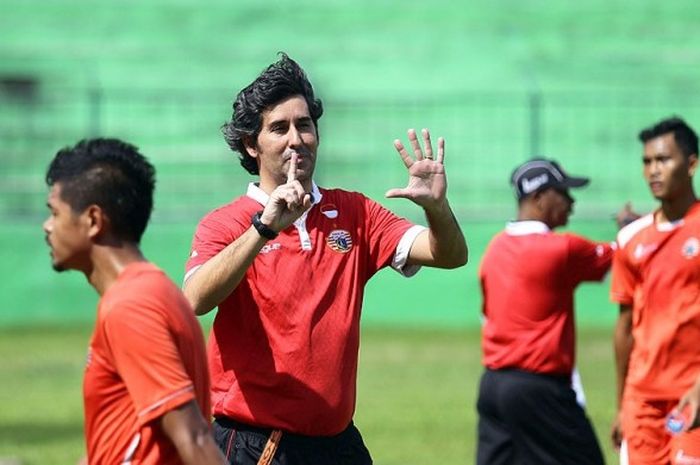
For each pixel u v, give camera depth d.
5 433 50.22
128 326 16.75
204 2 110.69
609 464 44.69
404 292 83.56
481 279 35.75
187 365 17.14
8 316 82.38
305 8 111.44
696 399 28.58
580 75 105.69
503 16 112.25
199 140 97.81
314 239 22.64
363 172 95.06
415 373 65.25
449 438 49.41
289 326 22.22
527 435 34.78
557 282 34.66
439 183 22.03
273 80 22.73
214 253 22.50
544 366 34.66
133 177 17.52
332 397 22.30
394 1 112.31
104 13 109.50
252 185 23.34
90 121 94.00
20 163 95.56
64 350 71.69
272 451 22.19
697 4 114.31
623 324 32.47
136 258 17.58
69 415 54.09
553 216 35.94
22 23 108.50
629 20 112.94
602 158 98.56
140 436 16.95
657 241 31.14
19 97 100.06
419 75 105.00
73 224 17.39
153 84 102.31
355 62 105.62
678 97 101.56
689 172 31.20
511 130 98.06
